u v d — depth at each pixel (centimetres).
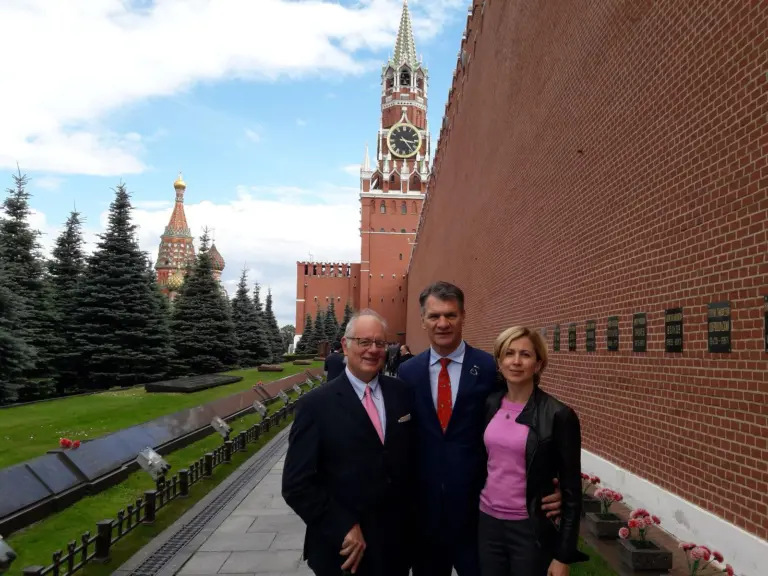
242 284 4178
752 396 457
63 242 2748
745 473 464
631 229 696
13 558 416
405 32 8812
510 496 324
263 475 916
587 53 859
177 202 8450
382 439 333
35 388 2094
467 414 356
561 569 308
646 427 647
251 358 4116
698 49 543
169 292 6650
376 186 8125
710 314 519
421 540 361
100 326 2298
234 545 591
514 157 1363
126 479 817
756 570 440
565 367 955
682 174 574
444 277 2786
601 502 625
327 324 6875
